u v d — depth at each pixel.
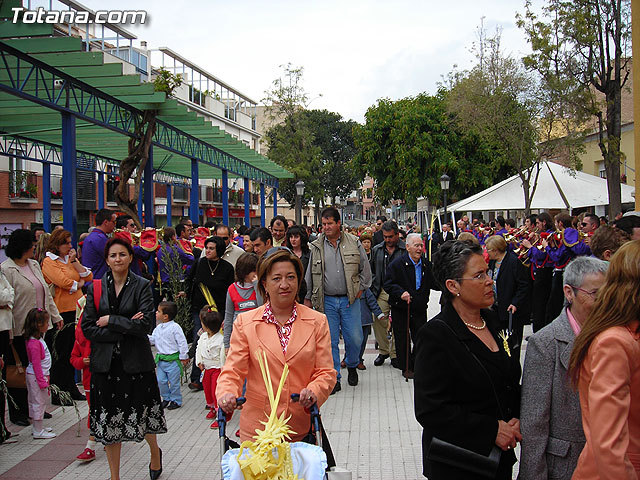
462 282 2.98
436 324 3.00
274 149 39.75
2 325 5.95
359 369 8.62
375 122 34.22
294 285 3.53
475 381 2.89
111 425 4.64
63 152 9.53
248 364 3.53
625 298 2.43
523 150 20.95
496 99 21.33
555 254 8.56
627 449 2.37
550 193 18.72
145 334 4.85
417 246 7.75
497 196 19.83
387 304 8.92
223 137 17.38
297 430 3.45
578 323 2.91
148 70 29.47
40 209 24.44
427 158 32.56
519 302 7.13
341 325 7.64
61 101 11.70
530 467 2.84
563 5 16.73
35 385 6.00
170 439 5.96
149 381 4.84
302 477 2.93
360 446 5.59
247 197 24.62
